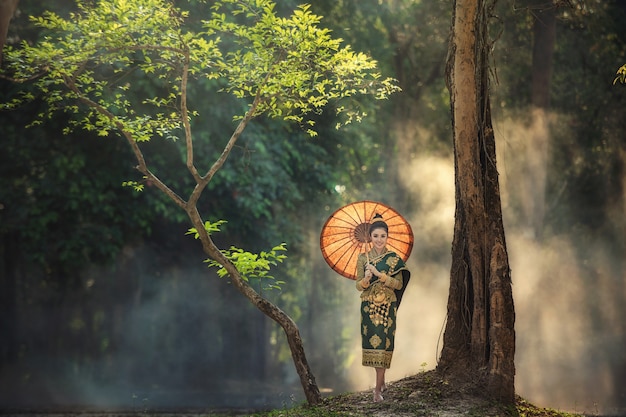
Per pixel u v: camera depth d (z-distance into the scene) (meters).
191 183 20.66
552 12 22.08
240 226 21.62
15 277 23.58
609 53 24.95
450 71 9.94
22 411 16.16
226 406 18.14
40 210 19.92
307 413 9.10
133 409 16.56
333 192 22.98
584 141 26.22
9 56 10.12
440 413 8.81
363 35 23.80
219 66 10.39
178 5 17.73
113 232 20.45
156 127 10.84
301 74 10.02
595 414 16.14
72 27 10.04
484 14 9.87
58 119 19.58
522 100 25.09
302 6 9.78
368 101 23.47
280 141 21.00
